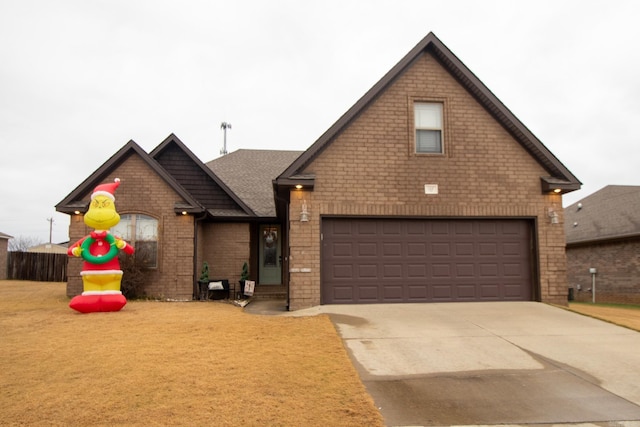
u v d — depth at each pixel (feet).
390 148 35.96
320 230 34.76
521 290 36.55
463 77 36.78
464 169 36.47
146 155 43.80
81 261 43.86
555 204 36.99
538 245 36.42
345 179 35.29
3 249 80.28
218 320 29.01
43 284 67.51
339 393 16.31
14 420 13.51
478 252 36.47
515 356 21.61
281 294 48.34
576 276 76.69
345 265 35.14
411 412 15.23
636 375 19.13
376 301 35.09
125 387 16.29
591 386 17.85
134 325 27.32
